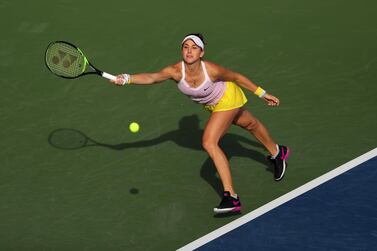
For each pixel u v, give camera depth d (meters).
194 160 36.12
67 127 38.28
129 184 34.81
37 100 40.12
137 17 46.44
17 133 37.91
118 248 31.44
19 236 32.19
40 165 36.00
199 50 30.39
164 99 40.03
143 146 37.00
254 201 33.72
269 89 40.53
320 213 32.88
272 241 31.52
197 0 47.91
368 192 33.88
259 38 44.50
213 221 32.69
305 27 45.47
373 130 37.62
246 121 33.22
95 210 33.47
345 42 44.16
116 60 43.00
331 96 39.97
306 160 35.94
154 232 32.22
